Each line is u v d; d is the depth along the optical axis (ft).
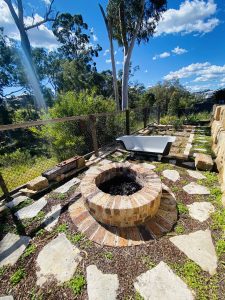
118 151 15.79
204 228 6.37
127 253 5.51
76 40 59.62
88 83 59.82
